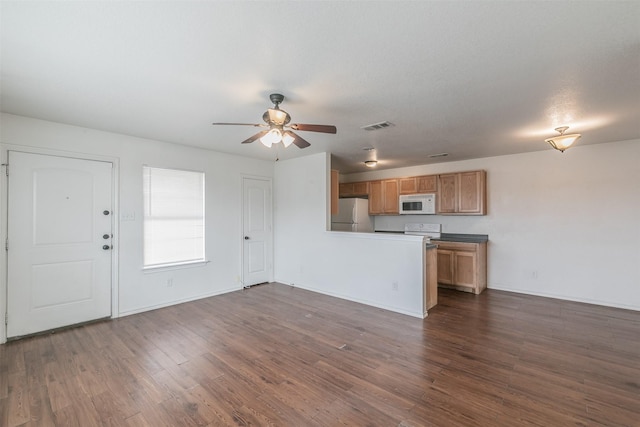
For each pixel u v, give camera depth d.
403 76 2.20
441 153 4.88
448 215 5.75
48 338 3.11
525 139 3.97
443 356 2.69
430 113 2.98
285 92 2.48
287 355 2.73
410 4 1.44
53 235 3.30
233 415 1.93
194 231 4.52
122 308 3.78
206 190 4.64
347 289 4.52
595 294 4.23
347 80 2.27
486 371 2.43
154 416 1.92
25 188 3.13
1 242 3.00
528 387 2.20
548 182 4.61
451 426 1.81
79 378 2.35
